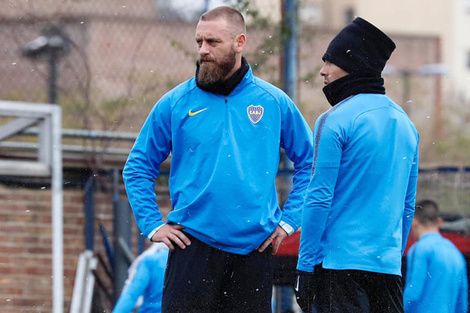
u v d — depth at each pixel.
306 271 17.14
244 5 32.88
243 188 16.83
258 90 17.31
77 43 34.78
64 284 29.72
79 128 32.62
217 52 16.83
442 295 23.36
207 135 16.97
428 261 23.41
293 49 31.97
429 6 105.50
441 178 27.30
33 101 33.34
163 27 35.09
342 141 16.83
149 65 34.03
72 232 30.11
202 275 16.97
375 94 17.36
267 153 17.12
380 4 102.62
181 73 34.06
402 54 97.12
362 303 16.72
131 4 35.06
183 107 17.19
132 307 22.86
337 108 17.14
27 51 34.34
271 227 17.16
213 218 16.88
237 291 17.16
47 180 30.20
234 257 17.03
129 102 32.97
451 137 64.94
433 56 98.00
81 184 30.09
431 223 23.67
